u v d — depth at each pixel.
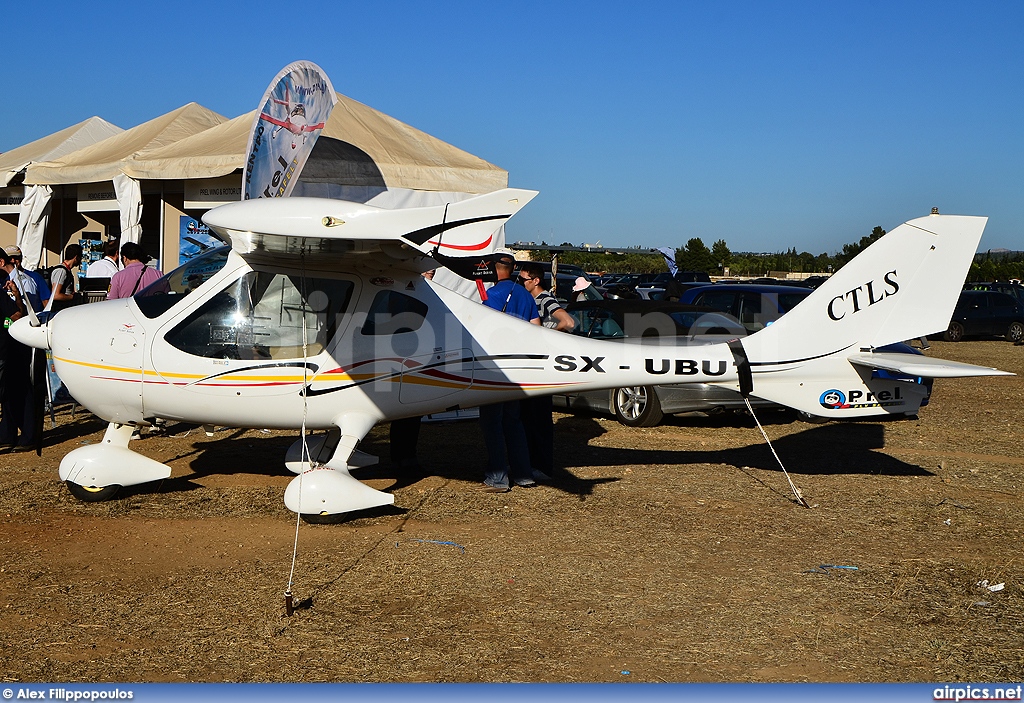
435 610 4.58
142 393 6.18
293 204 5.13
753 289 11.50
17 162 15.66
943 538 6.01
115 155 12.84
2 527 5.79
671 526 6.14
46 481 6.95
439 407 6.50
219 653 4.02
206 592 4.75
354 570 5.14
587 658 4.06
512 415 7.07
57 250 17.08
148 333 6.14
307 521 6.03
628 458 8.35
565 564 5.32
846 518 6.44
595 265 75.06
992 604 4.82
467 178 11.48
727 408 9.60
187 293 6.32
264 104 8.89
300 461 6.77
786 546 5.77
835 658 4.11
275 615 4.46
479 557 5.41
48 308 6.95
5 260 9.36
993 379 15.81
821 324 6.62
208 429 7.32
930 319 6.57
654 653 4.13
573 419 10.50
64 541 5.54
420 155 11.52
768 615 4.62
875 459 8.53
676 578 5.13
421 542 5.66
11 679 3.72
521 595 4.82
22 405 8.00
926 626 4.51
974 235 6.46
